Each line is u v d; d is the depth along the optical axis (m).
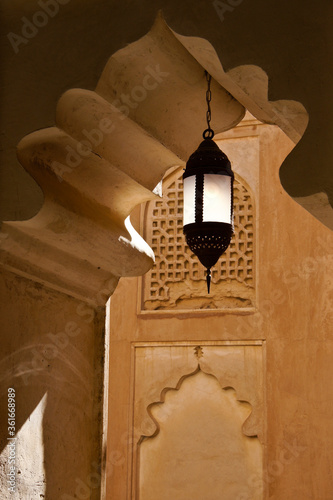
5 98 2.91
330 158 2.50
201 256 3.20
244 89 2.87
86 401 3.37
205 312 5.95
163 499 5.79
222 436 5.75
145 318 6.12
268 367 5.66
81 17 2.89
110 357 6.16
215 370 5.84
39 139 2.92
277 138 6.02
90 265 3.30
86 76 2.84
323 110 2.54
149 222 6.32
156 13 2.76
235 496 5.60
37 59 2.91
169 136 3.30
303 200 2.54
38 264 3.04
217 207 3.18
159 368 6.01
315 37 2.59
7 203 2.84
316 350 5.52
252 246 5.98
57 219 2.96
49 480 3.00
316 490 5.31
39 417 2.97
